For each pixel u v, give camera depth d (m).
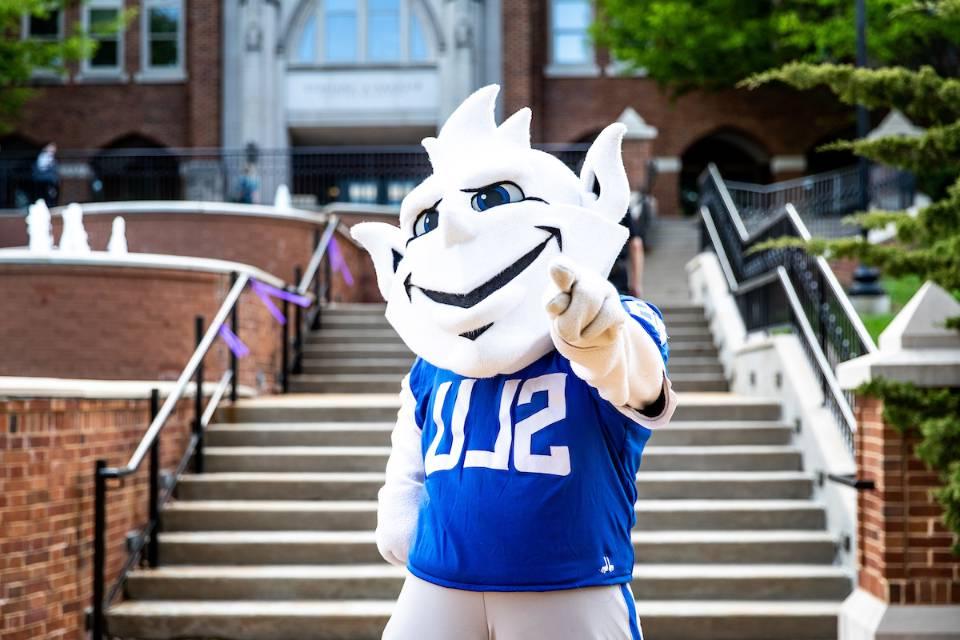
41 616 5.95
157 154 21.89
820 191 19.28
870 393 5.70
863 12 15.27
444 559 2.76
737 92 29.23
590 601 2.70
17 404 5.80
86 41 25.14
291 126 27.78
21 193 23.84
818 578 6.88
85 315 9.92
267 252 14.63
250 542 7.32
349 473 8.38
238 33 28.88
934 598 5.72
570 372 2.79
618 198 2.92
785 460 8.34
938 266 5.82
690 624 6.50
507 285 2.73
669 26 24.14
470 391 2.85
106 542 6.77
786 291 9.55
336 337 12.60
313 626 6.59
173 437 8.10
